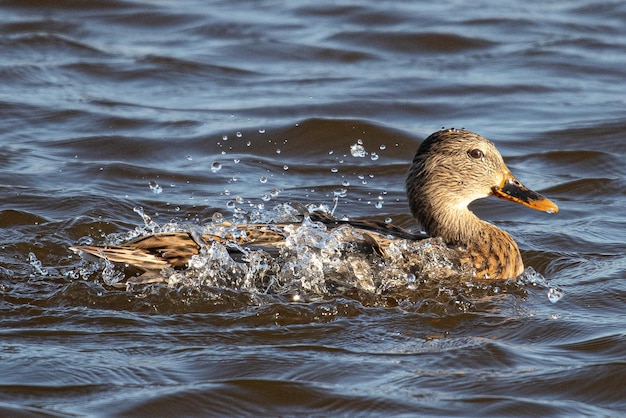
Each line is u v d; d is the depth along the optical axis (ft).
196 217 49.47
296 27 84.58
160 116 64.80
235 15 87.35
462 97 70.08
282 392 31.35
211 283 38.50
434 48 80.48
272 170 57.31
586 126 64.28
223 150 59.82
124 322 36.01
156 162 57.72
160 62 75.20
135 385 31.55
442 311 37.99
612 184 55.21
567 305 39.14
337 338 35.37
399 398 31.09
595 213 51.16
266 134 61.52
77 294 37.93
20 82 69.97
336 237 39.99
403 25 85.35
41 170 54.75
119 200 50.57
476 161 42.75
